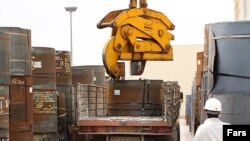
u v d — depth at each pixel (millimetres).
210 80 8617
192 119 21672
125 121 11469
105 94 14805
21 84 11859
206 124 7094
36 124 13648
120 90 13109
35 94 13672
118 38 12914
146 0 13500
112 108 13188
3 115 10312
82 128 11641
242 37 8461
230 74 8477
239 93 8391
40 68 13773
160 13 13602
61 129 15062
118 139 11609
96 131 11586
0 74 10289
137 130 11438
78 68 18562
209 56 8703
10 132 11547
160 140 11539
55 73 14258
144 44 13227
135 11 13164
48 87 13875
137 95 13031
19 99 11789
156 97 13070
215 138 7000
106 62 12812
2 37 10367
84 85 13055
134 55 13141
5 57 10438
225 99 8430
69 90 15953
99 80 19688
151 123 11391
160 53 13523
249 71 8406
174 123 12609
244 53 8445
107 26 13062
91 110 13969
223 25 8586
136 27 13102
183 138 22609
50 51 13977
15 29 11859
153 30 13367
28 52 12148
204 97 9664
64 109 15273
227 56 8516
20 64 11859
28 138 11961
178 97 15977
